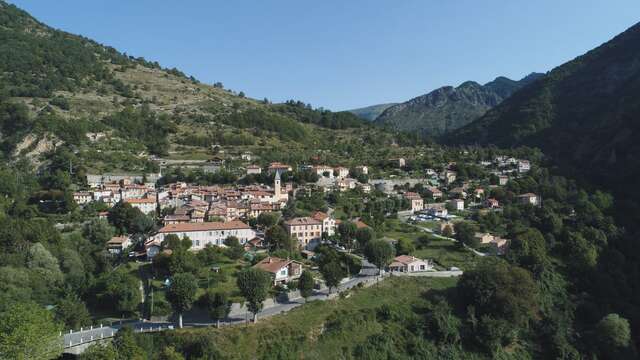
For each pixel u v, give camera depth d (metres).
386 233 164.25
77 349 79.94
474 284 110.56
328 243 152.88
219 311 91.56
